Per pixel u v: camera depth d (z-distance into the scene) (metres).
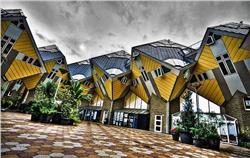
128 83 25.28
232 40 13.19
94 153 4.61
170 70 17.31
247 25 16.47
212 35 14.46
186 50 22.92
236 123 14.68
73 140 6.19
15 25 16.31
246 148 12.57
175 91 18.73
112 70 25.78
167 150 6.80
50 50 28.28
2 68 17.36
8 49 17.12
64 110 13.11
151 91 21.94
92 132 9.92
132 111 23.97
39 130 7.47
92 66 28.50
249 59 12.91
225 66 14.84
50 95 12.69
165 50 22.28
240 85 14.70
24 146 4.32
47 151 4.15
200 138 9.18
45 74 23.89
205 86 17.44
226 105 16.67
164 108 19.55
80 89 14.38
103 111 28.19
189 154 6.46
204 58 16.14
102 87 28.50
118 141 7.58
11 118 11.09
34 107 11.77
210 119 10.73
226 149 9.80
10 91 23.20
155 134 15.29
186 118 11.24
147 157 5.01
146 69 20.27
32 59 19.83
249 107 14.50
